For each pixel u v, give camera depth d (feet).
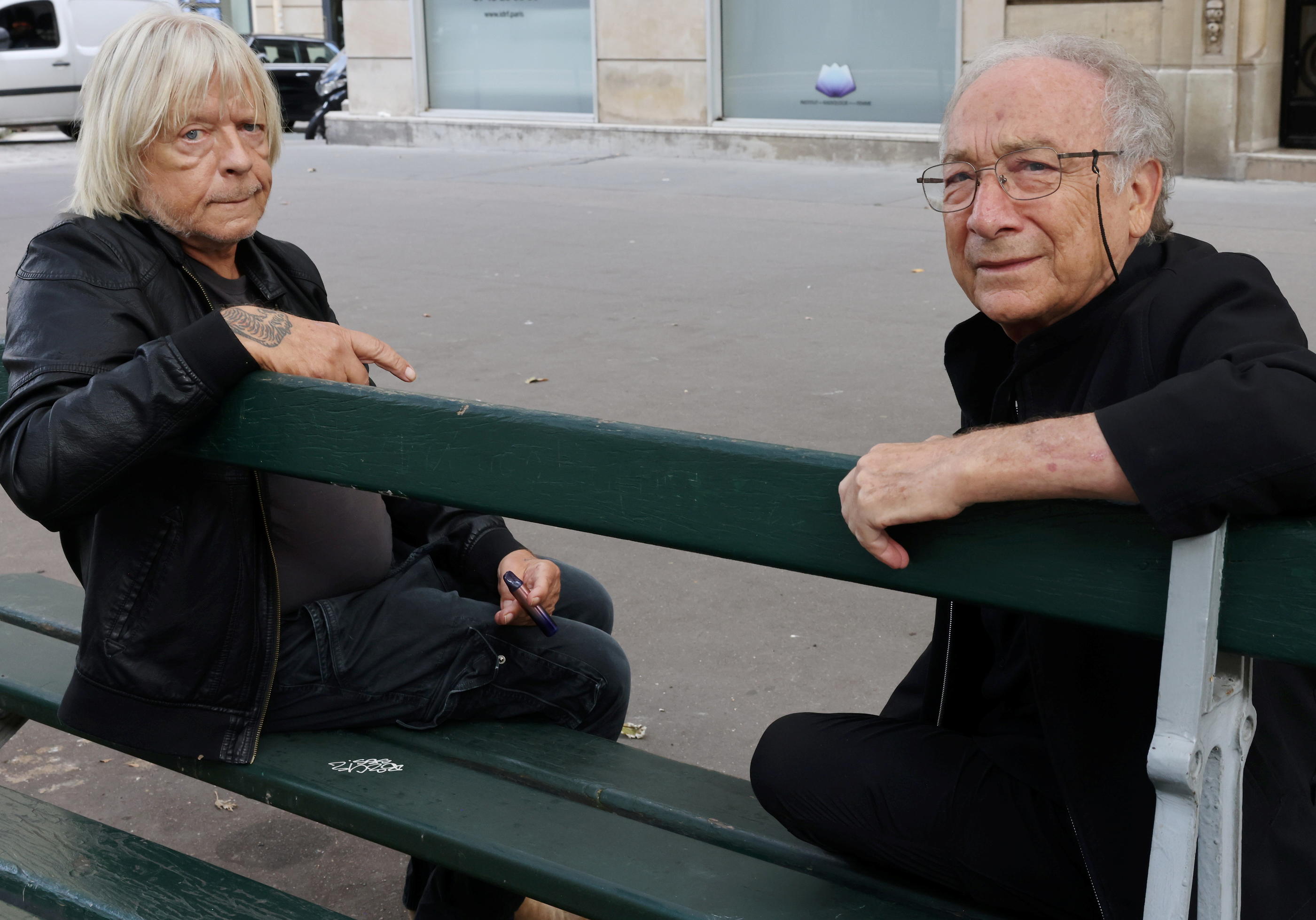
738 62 43.88
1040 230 5.55
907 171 39.86
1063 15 37.45
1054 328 5.65
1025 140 5.51
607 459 5.21
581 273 27.61
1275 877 4.99
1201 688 4.23
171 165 6.71
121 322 6.42
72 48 59.31
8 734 8.14
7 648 8.41
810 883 5.72
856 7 41.22
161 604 6.58
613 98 46.11
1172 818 4.38
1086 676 5.04
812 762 5.71
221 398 5.98
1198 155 36.19
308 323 6.25
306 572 7.06
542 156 46.57
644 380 19.76
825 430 17.25
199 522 6.55
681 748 10.13
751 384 19.35
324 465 5.92
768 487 4.90
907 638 11.86
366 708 7.08
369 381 6.49
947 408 17.95
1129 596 4.36
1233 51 35.01
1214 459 4.11
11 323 6.44
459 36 49.93
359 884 8.73
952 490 4.43
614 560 13.84
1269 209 31.35
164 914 6.32
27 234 34.01
